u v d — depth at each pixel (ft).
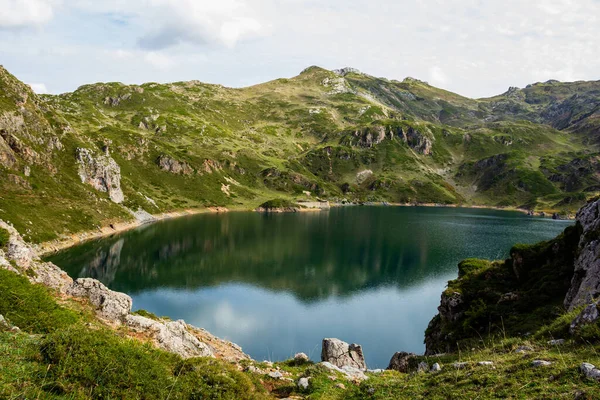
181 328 84.74
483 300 135.44
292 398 57.88
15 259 92.22
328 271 315.99
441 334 139.33
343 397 57.41
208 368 52.49
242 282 281.33
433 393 50.01
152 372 44.65
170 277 284.41
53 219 344.08
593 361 46.65
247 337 187.52
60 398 35.65
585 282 91.86
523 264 140.26
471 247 409.08
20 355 40.22
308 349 175.11
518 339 76.64
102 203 447.83
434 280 294.25
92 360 41.01
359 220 647.56
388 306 238.07
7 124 390.01
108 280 266.98
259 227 533.14
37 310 57.72
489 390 45.39
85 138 530.27
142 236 418.10
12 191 341.00
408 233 504.02
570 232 130.72
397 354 114.73
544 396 39.37
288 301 244.22
